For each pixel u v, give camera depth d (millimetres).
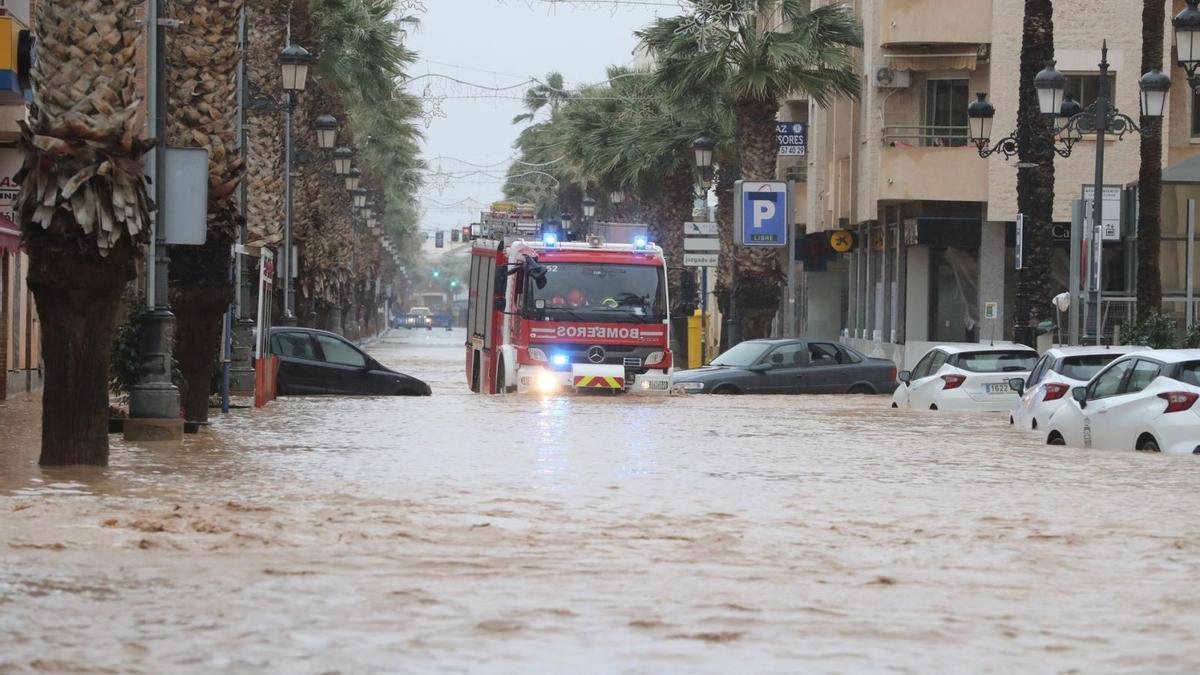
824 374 53625
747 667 9797
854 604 12414
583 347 49719
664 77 71688
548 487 21938
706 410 42719
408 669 9539
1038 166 46438
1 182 42812
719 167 85562
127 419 30016
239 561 14242
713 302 115875
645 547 15891
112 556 14422
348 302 122250
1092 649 10625
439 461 25906
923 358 45156
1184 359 29297
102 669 9484
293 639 10477
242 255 48469
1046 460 27438
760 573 14125
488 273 54688
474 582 13180
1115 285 63875
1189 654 10461
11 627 10828
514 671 9539
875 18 69000
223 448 28359
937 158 67438
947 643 10750
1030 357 43344
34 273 24156
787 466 26000
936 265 70688
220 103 33500
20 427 33969
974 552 15844
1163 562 15227
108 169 24047
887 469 25641
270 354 45562
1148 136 45375
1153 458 27766
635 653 10164
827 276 92875
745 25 68875
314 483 22094
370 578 13297
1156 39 46062
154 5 30219
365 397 49375
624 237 66375
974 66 67500
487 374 53562
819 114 83938
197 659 9797
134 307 34281
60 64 23969
